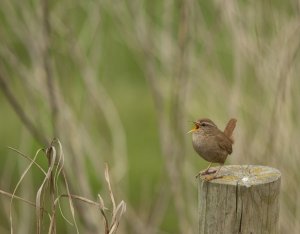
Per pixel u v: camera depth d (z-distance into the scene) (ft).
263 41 36.78
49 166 24.64
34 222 48.01
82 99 42.24
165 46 38.29
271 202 22.43
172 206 53.42
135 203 54.39
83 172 38.45
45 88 37.99
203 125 27.71
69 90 40.42
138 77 62.90
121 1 38.34
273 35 37.09
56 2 40.09
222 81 37.47
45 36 37.60
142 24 38.22
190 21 36.88
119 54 47.44
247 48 36.45
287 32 36.50
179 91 37.47
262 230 22.36
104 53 42.34
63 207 45.91
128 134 64.13
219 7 36.65
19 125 64.03
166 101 41.06
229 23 36.65
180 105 37.70
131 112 64.49
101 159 40.11
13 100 37.55
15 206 49.65
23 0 38.42
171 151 37.81
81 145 39.50
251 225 22.21
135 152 62.08
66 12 38.75
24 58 46.70
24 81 38.40
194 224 38.86
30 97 38.58
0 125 63.93
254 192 22.06
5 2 38.17
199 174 24.56
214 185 22.36
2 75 37.63
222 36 40.09
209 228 22.61
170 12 38.73
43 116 45.55
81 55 38.58
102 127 40.11
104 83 42.11
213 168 24.62
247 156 36.04
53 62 39.19
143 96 64.13
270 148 35.94
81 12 42.65
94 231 38.68
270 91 36.70
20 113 37.70
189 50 37.22
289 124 36.35
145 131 64.80
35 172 57.41
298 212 36.32
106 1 38.22
